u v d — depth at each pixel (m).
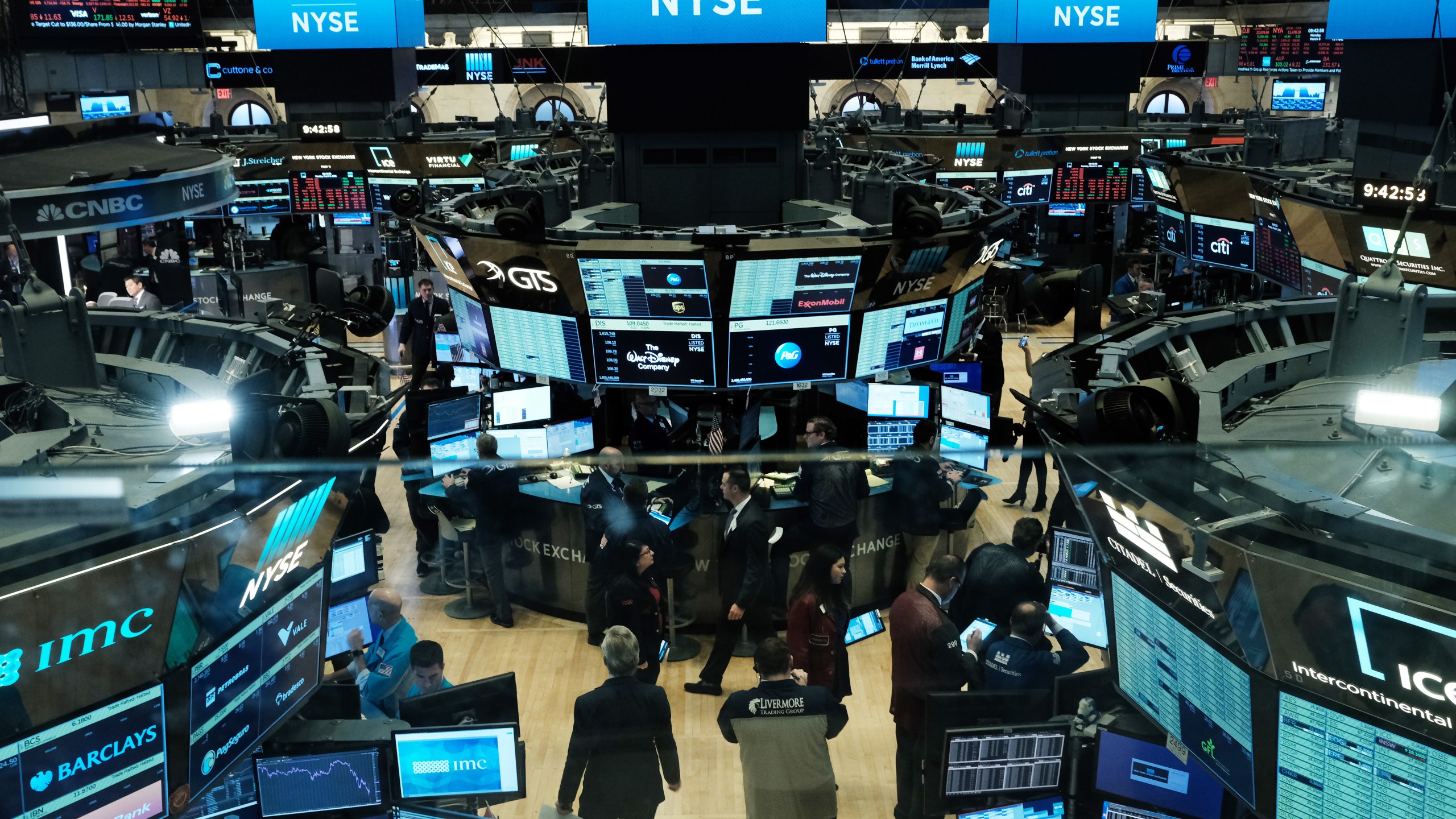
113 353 7.84
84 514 2.99
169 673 3.14
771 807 4.86
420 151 17.62
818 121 19.98
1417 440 3.46
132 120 6.68
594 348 7.95
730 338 7.70
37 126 6.19
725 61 8.98
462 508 7.54
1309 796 2.96
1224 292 13.85
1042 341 13.80
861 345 8.05
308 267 16.80
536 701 6.35
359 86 18.44
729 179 9.45
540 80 25.62
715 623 7.22
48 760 2.92
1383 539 2.68
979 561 5.82
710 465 7.23
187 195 6.04
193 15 20.34
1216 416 4.37
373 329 8.81
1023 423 9.22
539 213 7.54
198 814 4.03
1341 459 3.30
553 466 7.57
